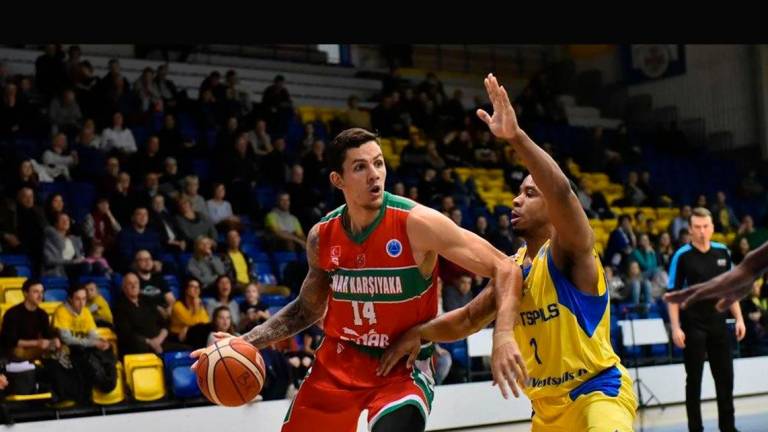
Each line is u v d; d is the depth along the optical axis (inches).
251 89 914.1
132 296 467.5
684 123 1059.3
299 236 633.0
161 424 425.1
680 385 581.3
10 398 403.5
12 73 773.3
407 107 881.5
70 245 522.3
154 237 553.3
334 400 198.4
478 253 183.8
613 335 581.0
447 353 514.9
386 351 195.3
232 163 663.1
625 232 729.6
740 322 397.7
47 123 646.5
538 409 191.5
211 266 540.7
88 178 614.2
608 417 174.4
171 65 874.8
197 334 468.4
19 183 554.9
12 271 504.4
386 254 190.1
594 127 1013.8
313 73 980.6
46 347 425.7
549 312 183.5
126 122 688.4
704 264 386.9
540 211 188.9
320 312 209.8
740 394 612.7
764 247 148.0
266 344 209.5
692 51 1054.4
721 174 1001.5
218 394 195.6
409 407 189.2
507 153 873.5
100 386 433.4
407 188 723.4
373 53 1055.0
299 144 739.4
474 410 510.6
